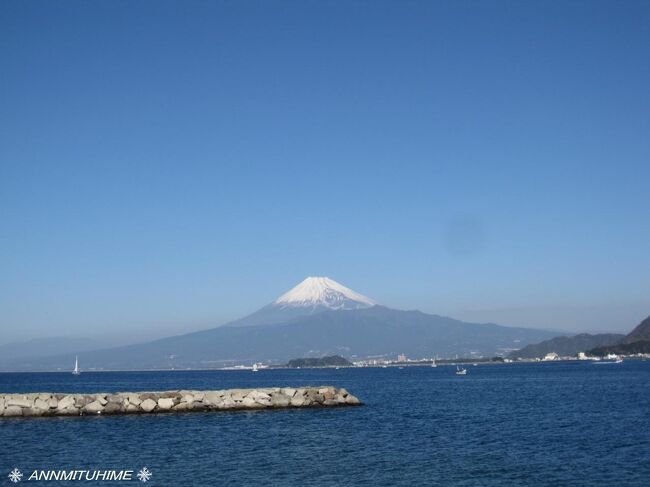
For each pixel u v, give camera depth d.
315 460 33.25
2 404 54.66
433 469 30.75
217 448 37.12
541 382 127.50
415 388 117.31
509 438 40.69
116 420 51.56
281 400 62.19
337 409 62.22
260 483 27.94
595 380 127.31
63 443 39.16
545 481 28.00
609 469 30.27
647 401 67.38
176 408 57.81
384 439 40.72
